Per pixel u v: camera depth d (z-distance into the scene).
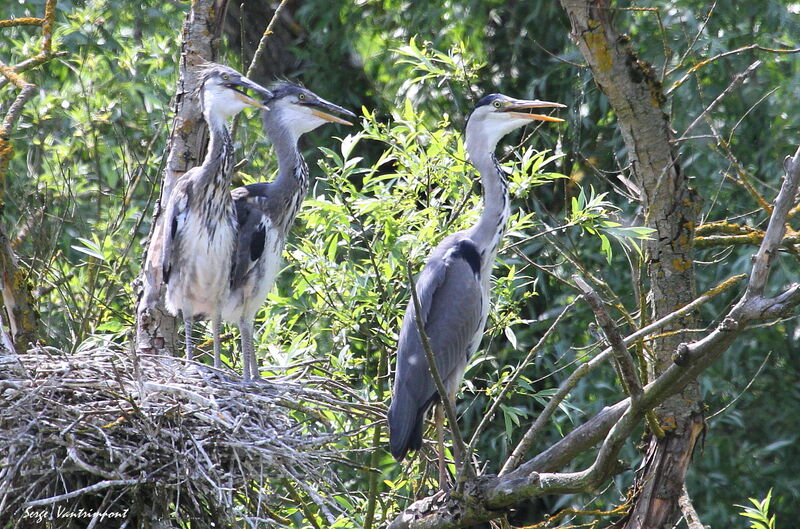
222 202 10.03
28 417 7.94
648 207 8.38
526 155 10.84
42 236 12.46
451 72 12.50
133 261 14.06
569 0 8.24
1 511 7.40
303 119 11.16
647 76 8.27
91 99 15.11
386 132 11.31
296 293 11.12
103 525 8.45
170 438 8.20
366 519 10.42
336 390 10.47
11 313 9.40
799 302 6.41
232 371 10.02
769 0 14.85
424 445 10.78
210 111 10.05
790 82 14.92
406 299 11.34
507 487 7.79
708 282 14.98
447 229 11.09
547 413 8.17
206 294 10.12
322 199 10.54
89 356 9.12
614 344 6.61
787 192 6.50
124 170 13.66
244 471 8.57
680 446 8.17
